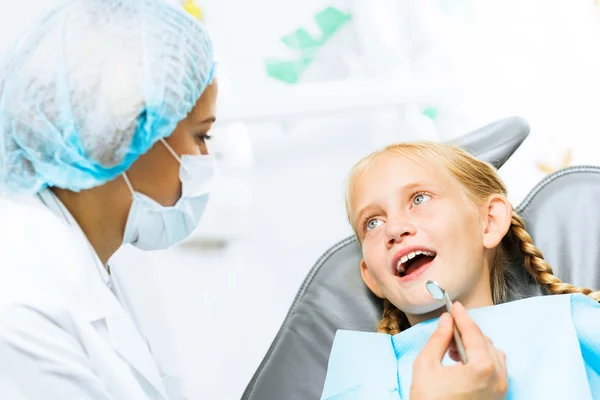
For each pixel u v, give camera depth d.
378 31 2.28
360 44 2.33
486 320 1.11
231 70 2.35
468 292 1.18
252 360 1.91
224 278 2.03
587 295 1.19
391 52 2.27
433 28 2.29
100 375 1.01
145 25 1.09
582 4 2.29
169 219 1.14
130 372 1.04
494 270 1.27
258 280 2.07
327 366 1.25
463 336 0.95
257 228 2.18
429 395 0.91
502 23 2.31
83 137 1.03
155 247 1.21
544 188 1.35
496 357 0.95
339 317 1.31
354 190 1.28
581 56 2.28
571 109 2.23
